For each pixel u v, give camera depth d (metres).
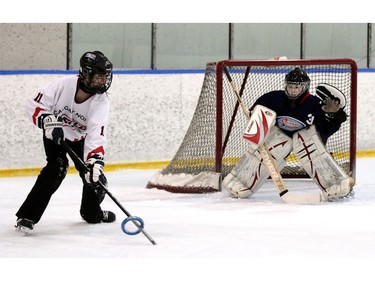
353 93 10.70
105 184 7.81
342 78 12.30
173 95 13.78
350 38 16.75
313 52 16.53
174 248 7.47
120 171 13.23
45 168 7.95
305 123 10.14
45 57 13.88
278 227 8.42
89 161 7.68
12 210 9.40
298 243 7.70
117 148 13.29
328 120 10.17
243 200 10.20
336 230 8.28
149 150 13.61
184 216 9.02
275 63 10.55
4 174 12.35
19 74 12.37
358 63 16.89
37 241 7.73
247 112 10.36
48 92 7.77
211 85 11.12
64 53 14.02
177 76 13.79
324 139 10.34
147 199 10.28
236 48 15.81
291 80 9.87
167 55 15.17
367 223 8.65
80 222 8.64
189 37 15.33
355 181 10.85
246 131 9.99
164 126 13.73
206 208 9.56
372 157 15.33
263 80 12.20
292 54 16.33
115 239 7.83
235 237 7.95
